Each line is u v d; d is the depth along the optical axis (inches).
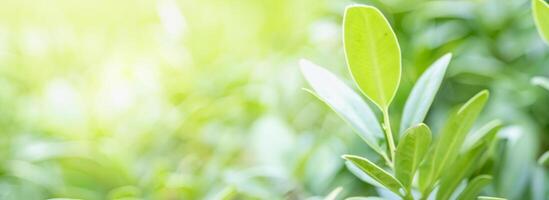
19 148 29.2
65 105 30.9
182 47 33.7
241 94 30.2
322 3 32.4
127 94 31.6
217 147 29.5
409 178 20.5
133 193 25.4
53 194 27.3
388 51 20.0
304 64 21.2
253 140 27.7
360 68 20.1
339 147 26.8
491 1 28.8
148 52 34.6
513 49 28.6
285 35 35.1
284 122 28.7
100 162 27.7
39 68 35.8
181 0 35.2
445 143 20.9
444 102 28.4
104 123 30.5
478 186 21.4
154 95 31.9
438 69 21.3
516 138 24.0
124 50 35.0
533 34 28.3
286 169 26.0
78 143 29.3
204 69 33.6
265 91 30.2
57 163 28.1
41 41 36.5
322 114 30.0
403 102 27.7
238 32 36.2
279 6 35.9
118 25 36.7
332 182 26.3
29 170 27.9
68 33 37.1
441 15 29.0
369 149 26.8
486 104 28.0
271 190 25.4
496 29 28.7
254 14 36.6
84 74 34.9
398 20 29.7
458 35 28.8
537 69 28.1
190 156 29.8
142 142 30.1
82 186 27.8
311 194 25.5
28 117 30.8
